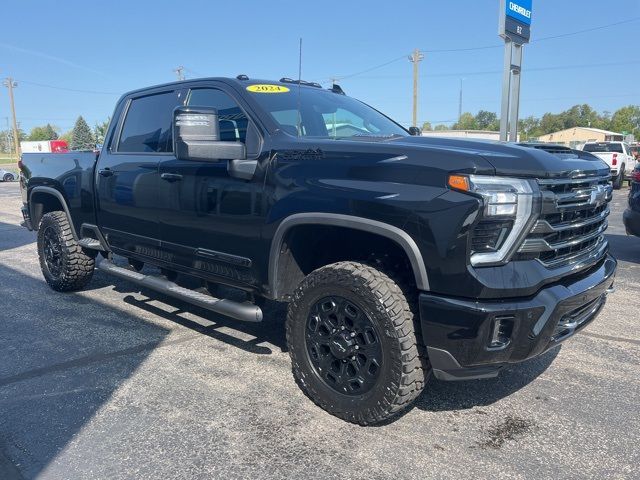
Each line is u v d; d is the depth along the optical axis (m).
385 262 3.05
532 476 2.55
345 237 3.24
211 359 3.92
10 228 11.33
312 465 2.62
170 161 4.00
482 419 3.09
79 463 2.63
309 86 4.40
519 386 3.53
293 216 3.10
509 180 2.57
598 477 2.55
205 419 3.05
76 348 4.12
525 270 2.61
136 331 4.51
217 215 3.62
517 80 11.07
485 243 2.56
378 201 2.74
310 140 3.19
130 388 3.44
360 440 2.85
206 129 3.24
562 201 2.75
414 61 39.88
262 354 4.02
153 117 4.45
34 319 4.82
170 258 4.17
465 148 2.80
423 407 3.23
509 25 10.40
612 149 24.48
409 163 2.69
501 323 2.58
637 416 3.14
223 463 2.63
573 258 2.96
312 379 3.13
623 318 4.97
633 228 7.08
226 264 3.65
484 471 2.59
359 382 2.92
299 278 3.46
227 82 3.85
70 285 5.55
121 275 4.67
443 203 2.54
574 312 3.00
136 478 2.51
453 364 2.65
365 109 4.51
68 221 5.41
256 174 3.34
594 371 3.78
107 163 4.73
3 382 3.52
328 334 3.03
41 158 5.75
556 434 2.93
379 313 2.75
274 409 3.17
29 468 2.58
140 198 4.31
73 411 3.14
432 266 2.60
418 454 2.73
